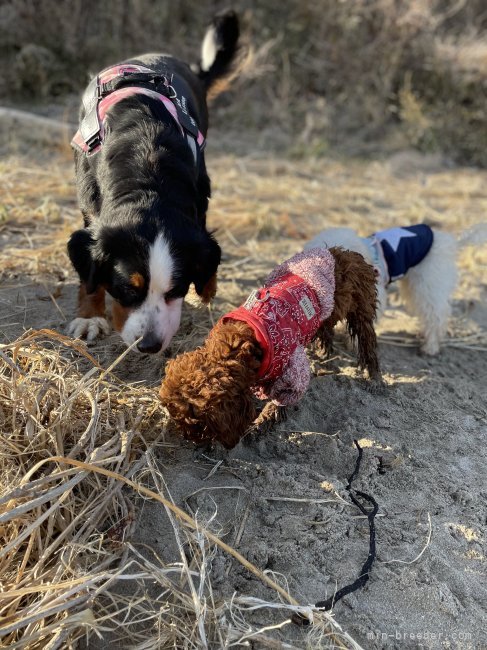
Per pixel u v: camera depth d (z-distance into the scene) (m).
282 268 0.96
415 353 1.23
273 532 0.79
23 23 2.51
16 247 1.37
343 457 0.90
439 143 2.51
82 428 0.85
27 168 1.78
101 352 1.06
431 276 1.18
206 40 1.57
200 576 0.70
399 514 0.83
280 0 2.80
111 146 1.04
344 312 0.97
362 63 2.71
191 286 1.23
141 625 0.69
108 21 2.60
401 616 0.72
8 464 0.78
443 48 2.63
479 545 0.81
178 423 0.80
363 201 1.94
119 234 0.95
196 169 1.10
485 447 0.98
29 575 0.68
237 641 0.67
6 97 2.42
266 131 2.51
